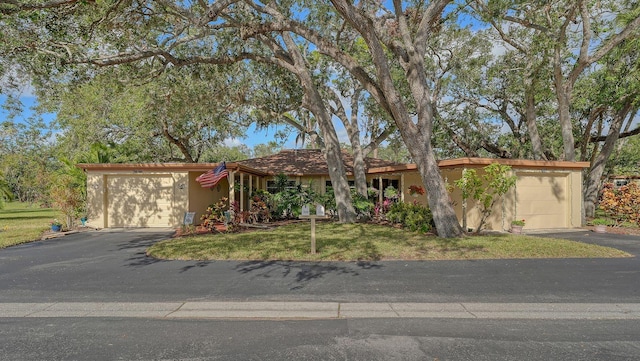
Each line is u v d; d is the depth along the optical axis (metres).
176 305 5.03
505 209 13.25
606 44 14.87
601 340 3.84
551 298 5.22
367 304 5.01
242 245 9.23
